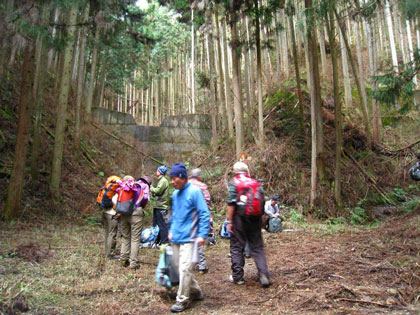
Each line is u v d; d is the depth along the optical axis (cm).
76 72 1460
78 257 514
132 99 2667
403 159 1297
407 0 607
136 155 1411
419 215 748
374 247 541
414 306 326
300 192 1078
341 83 1688
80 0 689
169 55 2408
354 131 1334
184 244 343
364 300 340
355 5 959
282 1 1084
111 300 355
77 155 1170
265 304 345
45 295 361
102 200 544
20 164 782
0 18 625
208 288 404
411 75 726
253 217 409
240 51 1105
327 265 461
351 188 1127
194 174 527
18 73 1202
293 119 1360
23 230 682
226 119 1502
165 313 329
